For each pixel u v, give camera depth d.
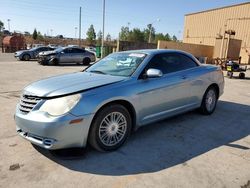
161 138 4.59
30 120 3.54
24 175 3.29
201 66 5.88
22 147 4.05
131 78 4.29
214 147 4.27
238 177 3.34
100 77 4.33
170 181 3.22
